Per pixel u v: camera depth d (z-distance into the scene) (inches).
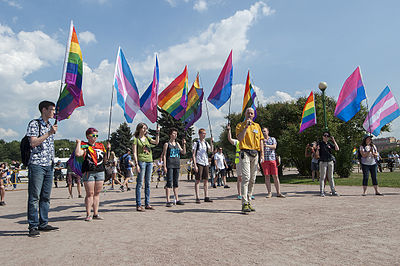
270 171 337.1
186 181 848.9
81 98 244.7
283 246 138.8
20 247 151.0
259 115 1069.8
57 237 170.6
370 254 125.3
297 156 755.4
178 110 379.9
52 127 188.7
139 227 191.0
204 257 124.9
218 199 345.7
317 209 241.4
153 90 323.3
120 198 391.9
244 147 244.2
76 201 382.6
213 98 345.7
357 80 394.9
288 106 1012.5
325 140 343.6
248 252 130.6
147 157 275.1
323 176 339.6
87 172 222.8
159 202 332.2
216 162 545.6
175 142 303.4
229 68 343.9
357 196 324.2
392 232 161.3
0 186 369.4
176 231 175.8
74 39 235.0
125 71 299.1
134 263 119.6
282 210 241.3
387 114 387.5
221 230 175.3
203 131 318.3
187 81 383.9
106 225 201.5
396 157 986.7
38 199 183.3
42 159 186.7
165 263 118.6
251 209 237.1
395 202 269.4
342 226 177.5
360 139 839.1
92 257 129.2
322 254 126.1
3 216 266.2
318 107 685.3
